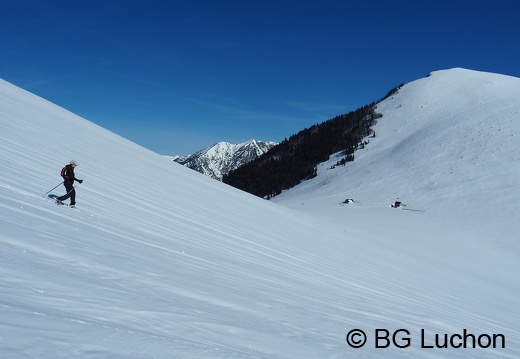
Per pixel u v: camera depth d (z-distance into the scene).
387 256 27.36
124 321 3.69
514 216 53.91
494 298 22.09
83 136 25.95
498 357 8.14
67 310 3.50
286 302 7.30
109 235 8.16
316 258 17.22
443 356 6.82
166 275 6.24
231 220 19.02
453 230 49.78
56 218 8.02
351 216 55.97
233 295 6.45
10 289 3.57
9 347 2.40
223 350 3.64
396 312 10.29
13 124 19.64
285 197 95.44
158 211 14.34
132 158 26.27
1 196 8.18
